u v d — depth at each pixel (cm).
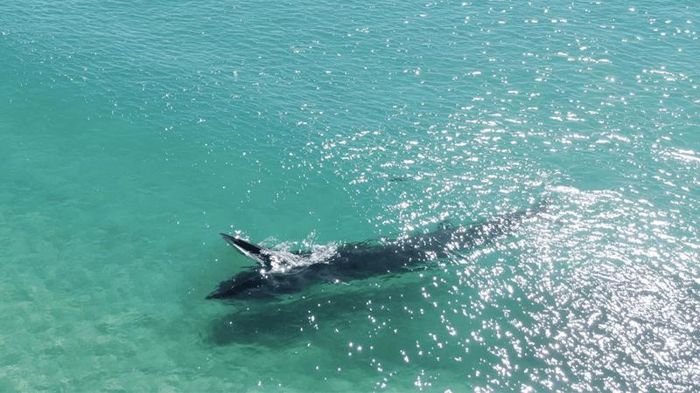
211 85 4953
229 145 4372
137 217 3806
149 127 4512
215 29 5725
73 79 4938
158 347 3034
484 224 3691
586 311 3152
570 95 4906
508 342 3014
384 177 4138
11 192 3934
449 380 2867
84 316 3184
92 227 3731
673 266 3409
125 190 4000
